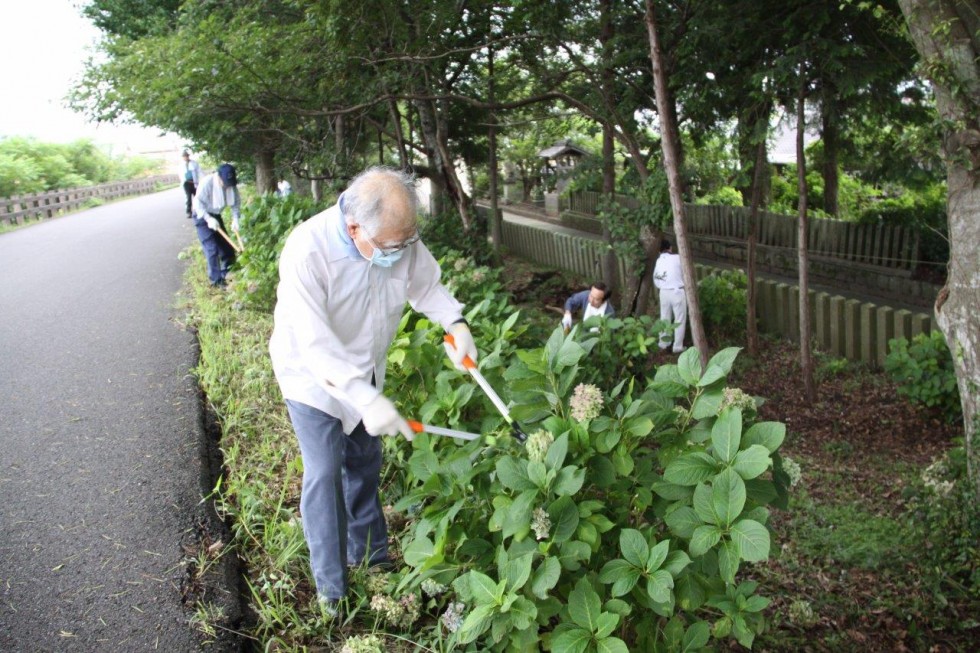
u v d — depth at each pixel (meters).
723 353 2.41
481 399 3.18
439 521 2.43
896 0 6.92
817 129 9.98
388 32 8.45
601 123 9.30
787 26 7.46
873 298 12.61
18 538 3.12
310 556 2.73
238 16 8.87
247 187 20.39
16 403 4.66
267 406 4.46
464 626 2.08
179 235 13.53
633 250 9.68
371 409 2.22
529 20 8.77
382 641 2.49
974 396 4.95
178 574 2.88
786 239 15.55
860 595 4.39
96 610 2.67
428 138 12.27
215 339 5.75
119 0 14.16
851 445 7.14
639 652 2.33
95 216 18.88
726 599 2.38
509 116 13.31
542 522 2.12
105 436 4.14
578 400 2.37
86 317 6.89
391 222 2.24
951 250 5.07
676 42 8.36
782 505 2.46
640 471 2.46
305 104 9.24
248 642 2.60
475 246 11.72
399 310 2.61
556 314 10.71
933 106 8.24
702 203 18.89
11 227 16.91
